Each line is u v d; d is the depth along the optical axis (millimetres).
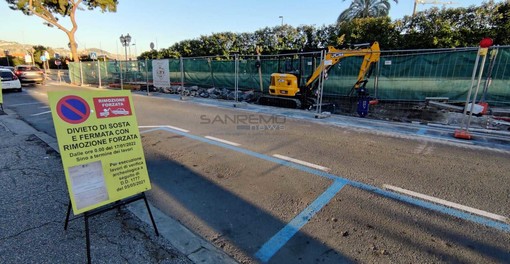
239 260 2439
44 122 7707
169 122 8164
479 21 14414
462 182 4074
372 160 4988
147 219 2996
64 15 27969
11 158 4617
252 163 4793
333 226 2951
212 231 2854
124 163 2693
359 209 3293
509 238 2777
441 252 2564
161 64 14211
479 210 3295
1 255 2342
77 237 2625
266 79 15125
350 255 2514
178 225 2912
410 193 3709
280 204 3402
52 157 4703
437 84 11328
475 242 2713
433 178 4207
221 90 15422
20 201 3225
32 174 3986
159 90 17078
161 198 3520
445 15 15141
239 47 25766
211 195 3615
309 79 11250
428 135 6836
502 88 9945
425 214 3197
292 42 22484
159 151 5398
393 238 2760
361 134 6906
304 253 2539
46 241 2547
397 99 12312
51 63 50281
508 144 6066
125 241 2596
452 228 2934
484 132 7082
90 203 2432
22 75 20594
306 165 4711
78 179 2387
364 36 17703
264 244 2662
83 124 2439
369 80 12852
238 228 2916
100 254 2400
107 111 2600
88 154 2459
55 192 3467
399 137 6629
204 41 27531
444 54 11000
